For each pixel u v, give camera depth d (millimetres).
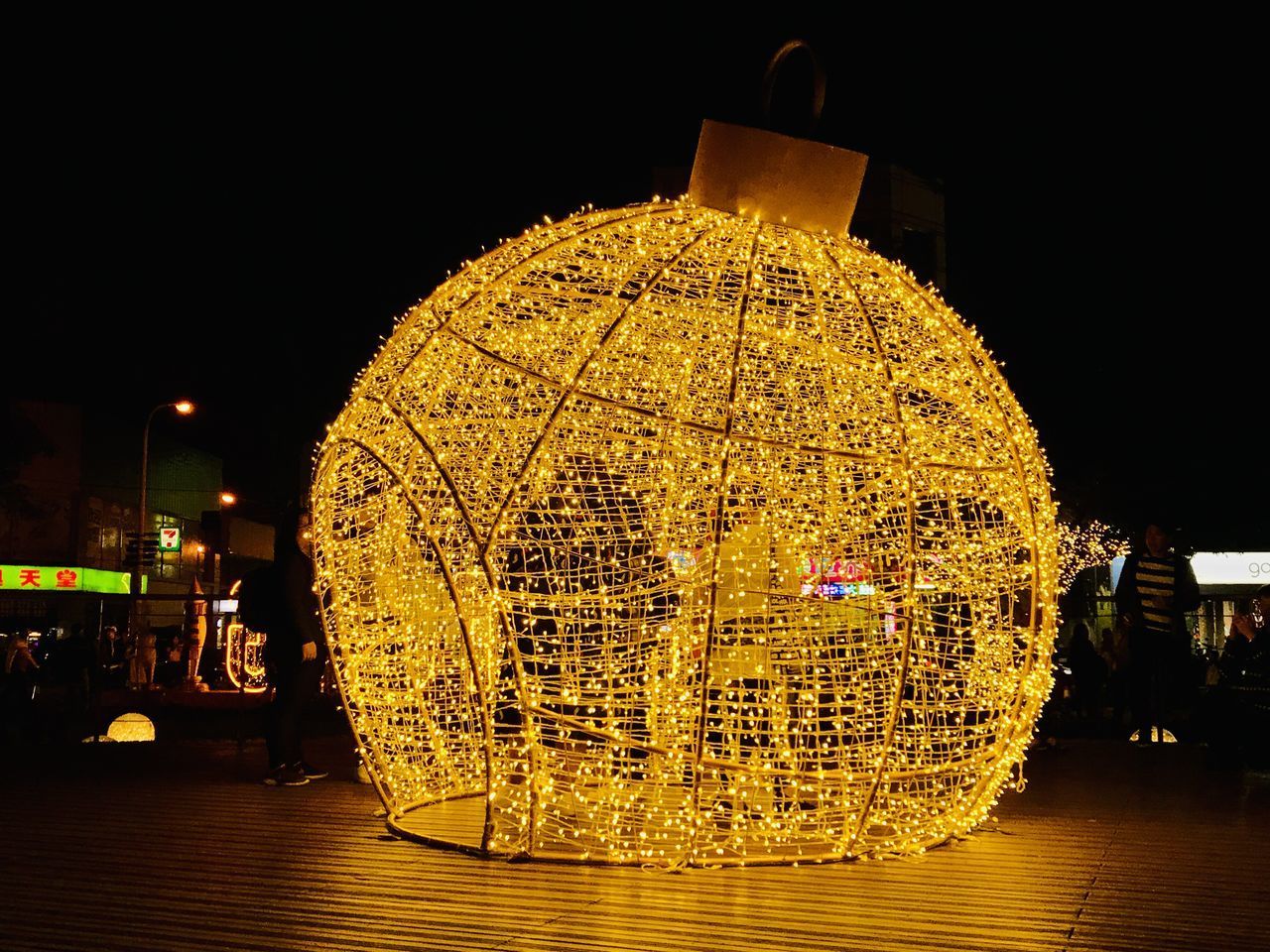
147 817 6504
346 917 4309
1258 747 8727
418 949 3900
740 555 5645
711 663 5496
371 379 6426
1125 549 24016
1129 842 5973
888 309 5926
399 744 6777
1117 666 13617
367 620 6773
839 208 5988
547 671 6227
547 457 5480
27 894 4648
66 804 6949
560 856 5363
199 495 48719
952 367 6035
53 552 36812
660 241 5867
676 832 5840
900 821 5797
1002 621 6098
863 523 5793
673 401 5828
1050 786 8031
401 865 5262
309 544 8109
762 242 5750
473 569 6156
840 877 5121
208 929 4133
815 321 5609
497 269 6219
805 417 5770
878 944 4000
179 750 10094
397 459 6461
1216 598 26859
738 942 4004
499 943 3975
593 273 5891
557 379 5559
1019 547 6141
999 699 6027
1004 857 5586
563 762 5773
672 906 4512
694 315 5559
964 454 5922
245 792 7461
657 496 5840
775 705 5590
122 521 40625
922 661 5855
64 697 16406
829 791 5801
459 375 6188
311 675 7941
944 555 5871
